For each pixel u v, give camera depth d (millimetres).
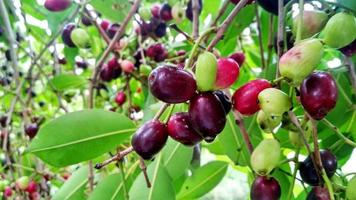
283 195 265
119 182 280
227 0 243
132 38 399
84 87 455
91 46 383
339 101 266
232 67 177
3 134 465
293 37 211
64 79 433
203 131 176
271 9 246
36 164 462
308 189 271
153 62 389
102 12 387
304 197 277
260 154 191
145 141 191
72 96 486
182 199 339
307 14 205
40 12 438
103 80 405
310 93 169
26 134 438
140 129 194
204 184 337
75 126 254
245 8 324
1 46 522
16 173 477
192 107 176
